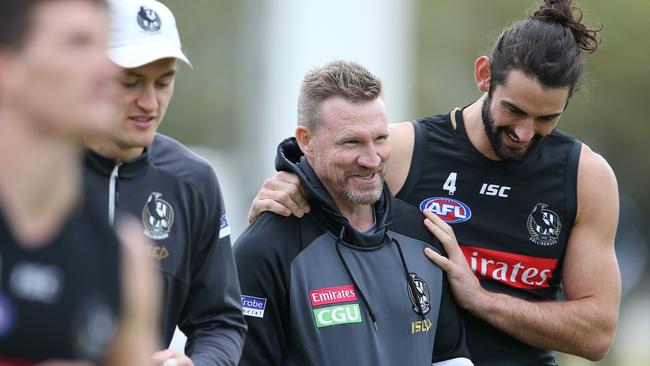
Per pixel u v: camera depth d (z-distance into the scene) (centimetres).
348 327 1341
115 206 1184
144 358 815
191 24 7538
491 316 1436
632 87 7194
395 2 5141
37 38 723
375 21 4906
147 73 1139
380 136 1348
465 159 1477
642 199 7250
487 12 7681
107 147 1175
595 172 1494
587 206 1489
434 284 1415
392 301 1370
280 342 1350
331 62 1395
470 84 7594
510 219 1484
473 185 1477
